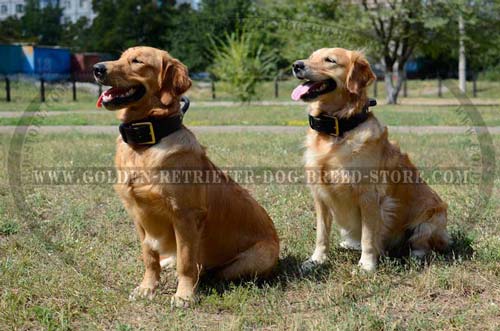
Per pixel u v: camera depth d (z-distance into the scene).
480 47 27.02
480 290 4.41
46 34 37.69
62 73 31.50
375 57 24.66
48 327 3.72
